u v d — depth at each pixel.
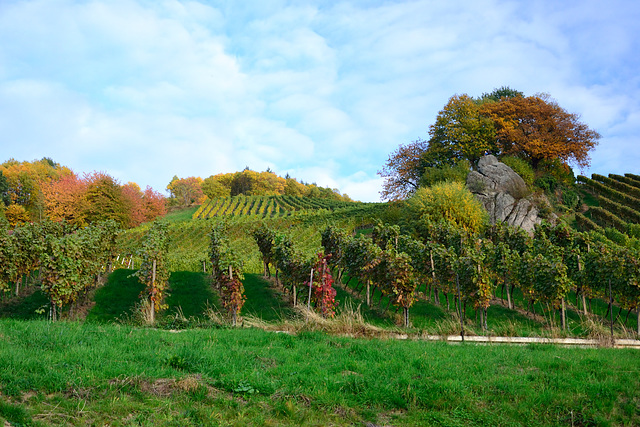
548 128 47.12
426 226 28.06
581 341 13.28
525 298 21.62
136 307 18.38
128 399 6.11
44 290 15.73
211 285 22.73
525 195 37.22
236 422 5.82
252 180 130.88
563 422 6.57
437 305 20.41
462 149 46.44
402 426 6.16
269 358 8.44
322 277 16.69
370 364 8.34
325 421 6.11
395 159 49.47
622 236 31.22
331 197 141.00
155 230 23.73
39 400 5.80
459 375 7.86
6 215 65.31
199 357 7.76
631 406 6.95
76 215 57.31
